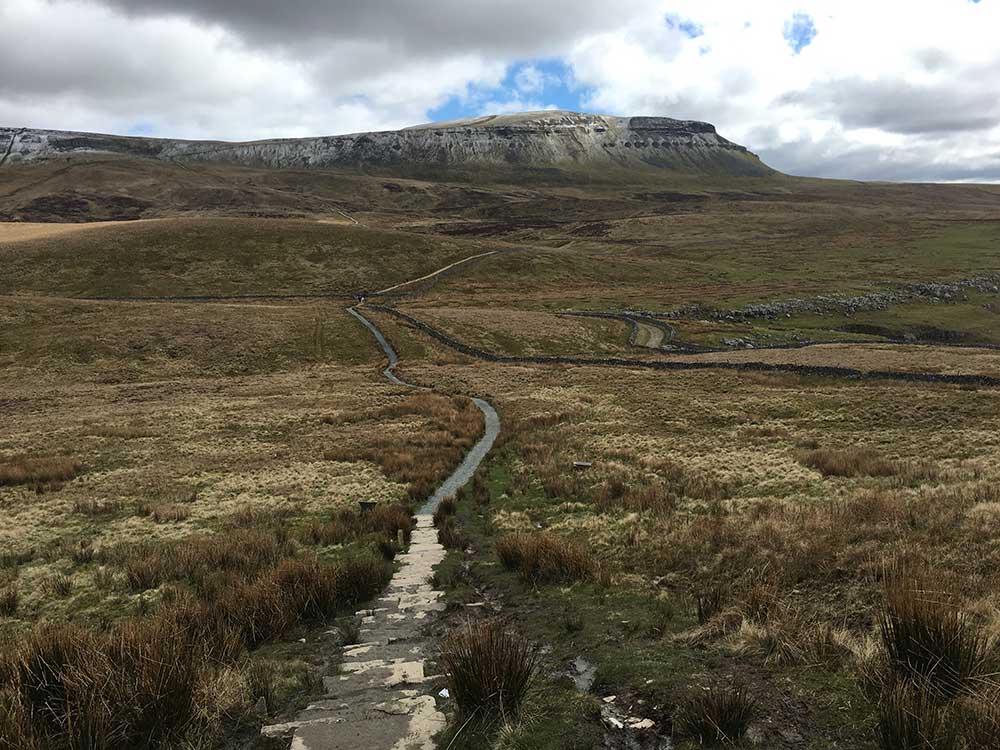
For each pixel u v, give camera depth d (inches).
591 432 1155.9
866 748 164.4
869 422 1155.9
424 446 1050.1
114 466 1027.9
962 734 160.4
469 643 224.2
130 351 2657.5
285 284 4591.5
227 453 1089.4
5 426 1487.5
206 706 205.9
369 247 5442.9
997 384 1450.5
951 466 705.0
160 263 4630.9
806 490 637.9
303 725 197.6
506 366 2370.8
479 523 598.9
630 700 203.8
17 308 3041.3
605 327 3454.7
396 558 480.1
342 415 1424.7
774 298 4210.1
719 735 171.6
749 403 1405.0
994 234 7066.9
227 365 2618.1
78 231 5088.6
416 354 2787.9
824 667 214.8
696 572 362.0
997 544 333.4
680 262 6058.1
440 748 180.1
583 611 316.2
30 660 220.8
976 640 194.2
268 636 308.5
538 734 181.8
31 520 689.6
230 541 517.3
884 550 336.5
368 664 258.4
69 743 179.3
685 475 756.6
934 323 3841.0
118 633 232.7
